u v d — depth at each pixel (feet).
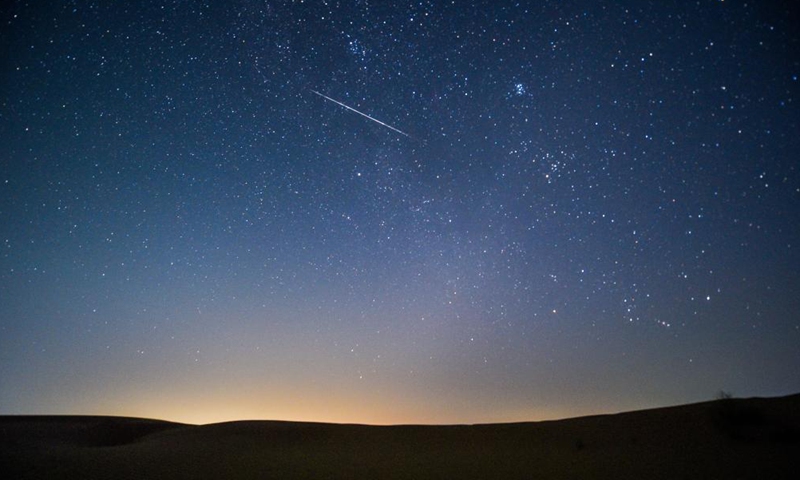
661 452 53.93
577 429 69.00
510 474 47.26
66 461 53.42
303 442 71.77
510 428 73.00
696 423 62.95
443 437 71.20
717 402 66.28
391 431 76.13
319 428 79.00
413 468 51.49
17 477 46.06
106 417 93.15
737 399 66.13
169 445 68.28
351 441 71.82
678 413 68.08
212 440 72.49
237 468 51.88
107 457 56.65
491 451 61.46
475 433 72.08
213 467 52.31
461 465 52.60
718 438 56.75
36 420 87.51
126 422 89.04
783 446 51.06
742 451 50.65
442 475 47.75
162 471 49.85
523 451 60.34
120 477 47.09
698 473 43.29
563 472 47.19
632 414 72.02
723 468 44.34
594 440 63.31
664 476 43.16
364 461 56.44
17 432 76.28
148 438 76.89
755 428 57.62
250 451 64.03
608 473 45.73
